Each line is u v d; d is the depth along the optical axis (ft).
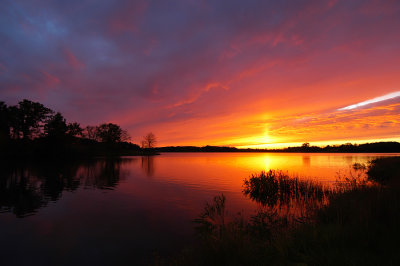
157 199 53.62
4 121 200.44
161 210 43.83
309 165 157.07
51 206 47.26
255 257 15.90
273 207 43.62
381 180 64.95
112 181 84.58
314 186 56.44
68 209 44.73
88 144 372.79
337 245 16.57
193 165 169.37
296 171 109.29
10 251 26.73
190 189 66.80
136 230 32.99
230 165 168.25
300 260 15.20
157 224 35.55
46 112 228.63
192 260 17.58
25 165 151.53
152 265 22.54
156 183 79.30
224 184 75.97
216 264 15.87
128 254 25.55
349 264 13.26
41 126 228.22
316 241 17.61
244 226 25.76
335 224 22.13
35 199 54.19
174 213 41.78
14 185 74.74
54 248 27.30
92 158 283.38
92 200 52.90
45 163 172.55
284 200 49.24
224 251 16.34
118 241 29.25
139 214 41.11
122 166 158.10
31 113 216.74
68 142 248.32
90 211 43.32
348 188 39.75
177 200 52.54
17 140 212.02
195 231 32.42
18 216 40.22
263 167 143.95
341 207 26.12
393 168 80.28
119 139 404.98
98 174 107.24
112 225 35.35
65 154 242.58
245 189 65.98
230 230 20.01
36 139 223.92
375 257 14.06
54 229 33.58
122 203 49.80
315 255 14.99
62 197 56.29
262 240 21.58
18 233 32.24
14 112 207.72
